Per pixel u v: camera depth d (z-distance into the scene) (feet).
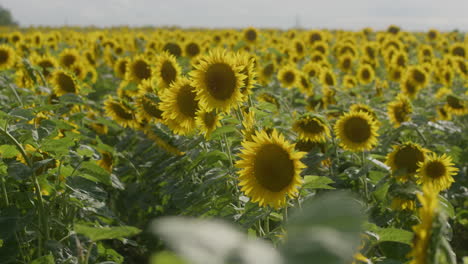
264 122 14.74
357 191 16.37
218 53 12.55
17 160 12.54
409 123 18.86
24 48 40.63
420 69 30.50
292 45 45.44
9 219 10.80
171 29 108.99
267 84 33.99
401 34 67.72
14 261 11.67
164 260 2.33
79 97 16.71
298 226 2.56
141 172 20.76
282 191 9.63
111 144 23.70
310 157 15.88
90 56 38.93
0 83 21.47
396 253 11.67
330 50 54.03
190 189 15.51
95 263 11.52
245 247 2.41
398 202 12.84
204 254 2.29
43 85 24.30
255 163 9.72
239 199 12.67
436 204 5.08
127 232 6.02
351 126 15.88
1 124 10.95
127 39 58.18
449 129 19.66
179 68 17.54
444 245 5.06
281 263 2.42
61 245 10.34
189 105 13.94
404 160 13.97
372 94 31.86
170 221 2.37
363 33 70.59
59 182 12.00
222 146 14.75
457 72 40.42
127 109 19.63
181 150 16.44
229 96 12.50
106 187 20.11
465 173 20.01
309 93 28.22
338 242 2.45
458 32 81.71
